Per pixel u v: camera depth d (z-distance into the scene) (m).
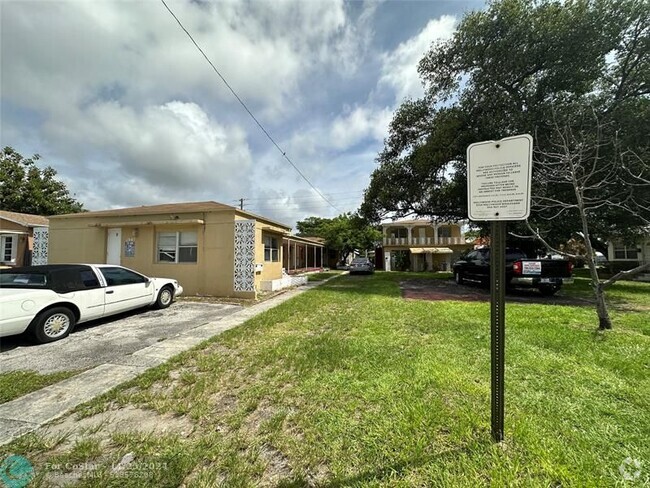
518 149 2.02
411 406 2.59
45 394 3.06
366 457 2.00
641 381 2.96
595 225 11.30
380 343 4.37
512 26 9.59
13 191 22.75
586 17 8.57
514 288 9.74
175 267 10.00
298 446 2.15
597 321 5.45
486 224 13.30
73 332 5.43
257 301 8.84
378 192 15.66
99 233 10.62
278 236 12.83
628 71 9.41
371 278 16.77
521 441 2.07
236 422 2.48
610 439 2.10
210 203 12.53
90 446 2.17
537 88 10.23
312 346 4.31
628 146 8.18
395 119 14.33
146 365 3.83
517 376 3.13
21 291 4.77
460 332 4.82
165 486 1.81
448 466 1.87
